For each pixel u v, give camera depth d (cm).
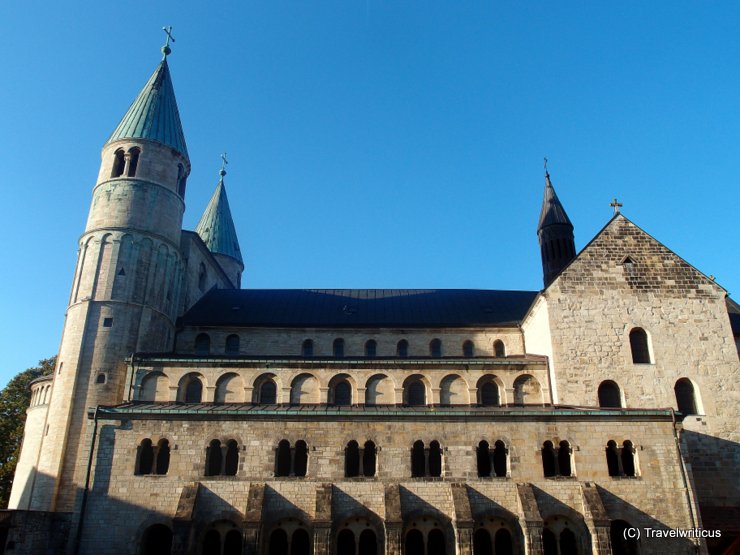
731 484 4112
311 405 4334
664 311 4541
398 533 3462
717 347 4441
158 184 5412
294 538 3616
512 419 3884
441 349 5328
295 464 3797
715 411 4272
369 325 5378
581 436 3838
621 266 4672
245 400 4522
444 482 3725
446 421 3884
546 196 6394
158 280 5169
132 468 3756
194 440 3834
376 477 3734
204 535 3600
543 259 6194
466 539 3462
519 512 3606
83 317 4772
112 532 3600
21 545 3397
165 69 6144
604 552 3447
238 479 3725
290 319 5484
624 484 3712
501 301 5891
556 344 4438
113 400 4566
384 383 4600
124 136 5494
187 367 4594
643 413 3872
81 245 5231
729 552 3709
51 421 4484
